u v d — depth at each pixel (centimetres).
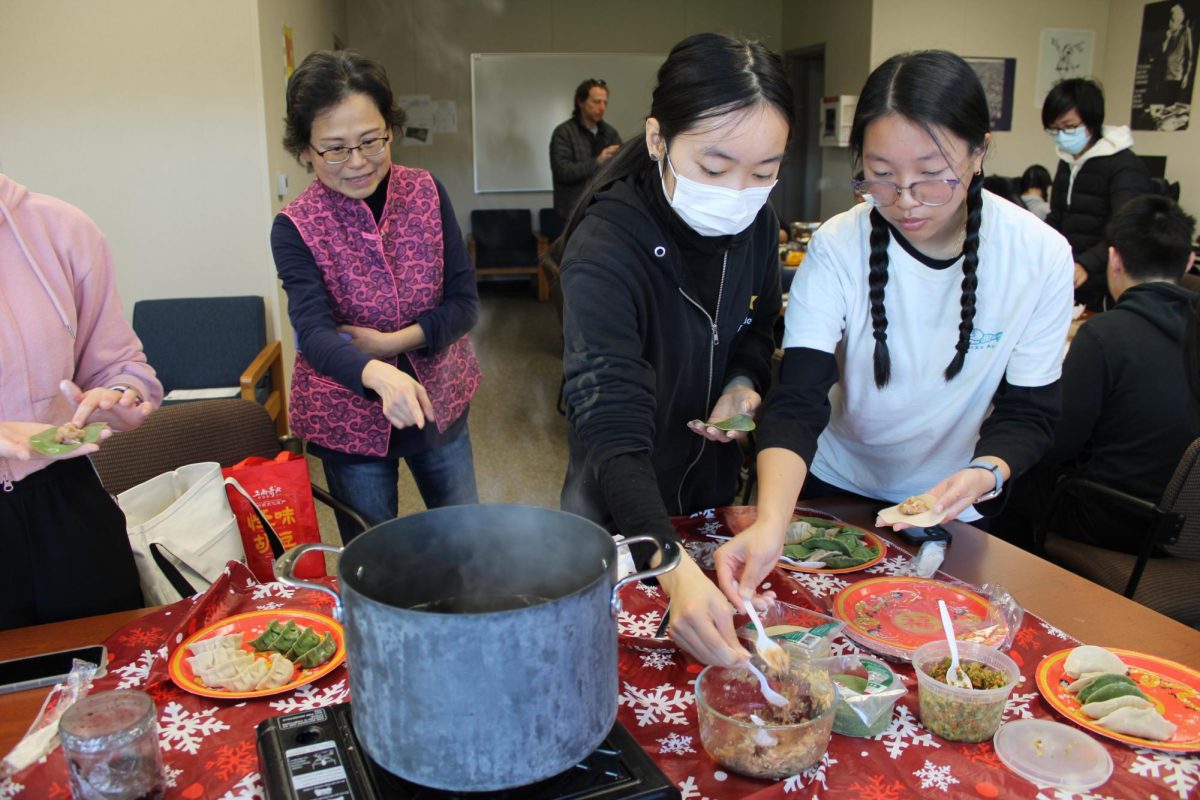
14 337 136
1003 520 247
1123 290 232
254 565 166
